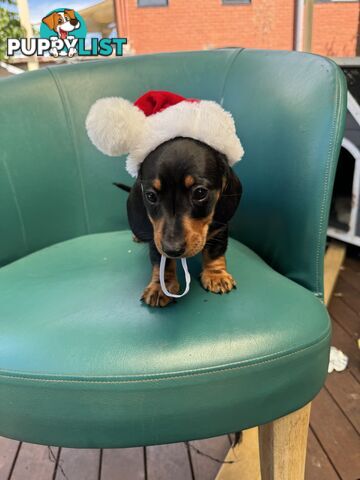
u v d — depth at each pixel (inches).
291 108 33.2
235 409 26.2
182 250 25.8
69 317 28.6
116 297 30.6
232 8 115.6
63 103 42.1
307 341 27.0
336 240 82.2
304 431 30.6
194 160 26.8
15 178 39.7
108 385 24.9
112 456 44.3
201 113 28.3
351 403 49.5
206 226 28.2
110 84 42.9
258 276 32.4
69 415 25.7
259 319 27.7
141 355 25.5
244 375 25.6
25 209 40.7
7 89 40.2
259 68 37.9
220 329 26.9
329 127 30.7
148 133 28.8
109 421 25.6
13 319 29.0
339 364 54.8
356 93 67.8
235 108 39.1
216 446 44.9
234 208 30.1
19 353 26.3
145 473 42.4
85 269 35.4
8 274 35.8
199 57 42.5
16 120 39.9
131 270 34.5
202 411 25.8
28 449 45.2
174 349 25.7
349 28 114.7
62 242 42.8
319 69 32.2
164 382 24.9
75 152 42.8
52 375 25.2
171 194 26.8
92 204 44.4
